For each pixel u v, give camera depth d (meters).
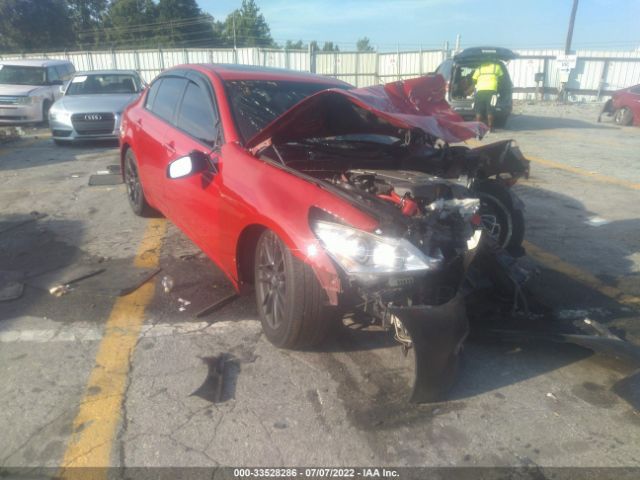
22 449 2.46
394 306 2.72
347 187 3.22
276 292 3.21
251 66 4.84
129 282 4.20
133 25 61.22
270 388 2.95
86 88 11.37
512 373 3.18
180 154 4.12
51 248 4.97
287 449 2.51
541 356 3.37
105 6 63.81
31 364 3.12
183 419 2.69
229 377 3.04
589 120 17.06
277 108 4.05
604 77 23.75
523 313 3.63
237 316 3.73
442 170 3.93
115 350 3.28
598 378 3.15
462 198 3.16
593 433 2.69
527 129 14.57
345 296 2.74
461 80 14.50
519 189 7.61
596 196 7.30
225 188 3.44
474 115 14.28
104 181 7.58
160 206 4.88
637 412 2.85
